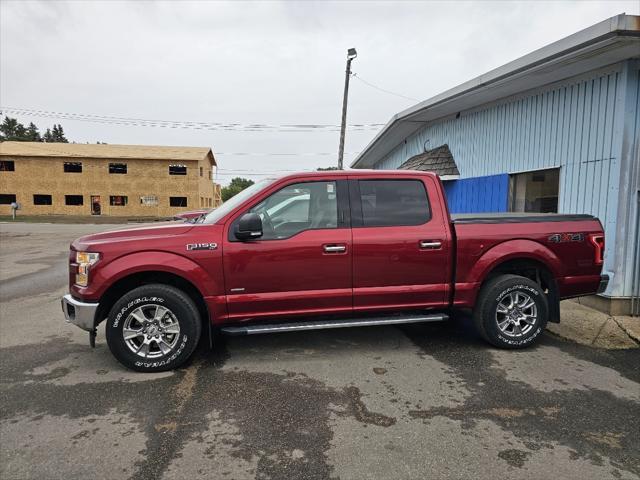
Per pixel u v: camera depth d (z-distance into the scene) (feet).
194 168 154.81
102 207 152.97
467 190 32.78
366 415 10.91
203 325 14.69
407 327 18.13
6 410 11.28
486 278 15.55
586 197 20.92
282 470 8.74
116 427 10.41
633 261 19.34
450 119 35.91
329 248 13.99
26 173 149.38
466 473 8.64
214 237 13.61
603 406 11.35
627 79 18.56
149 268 13.17
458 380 12.95
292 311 14.14
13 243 58.18
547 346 15.85
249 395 12.03
